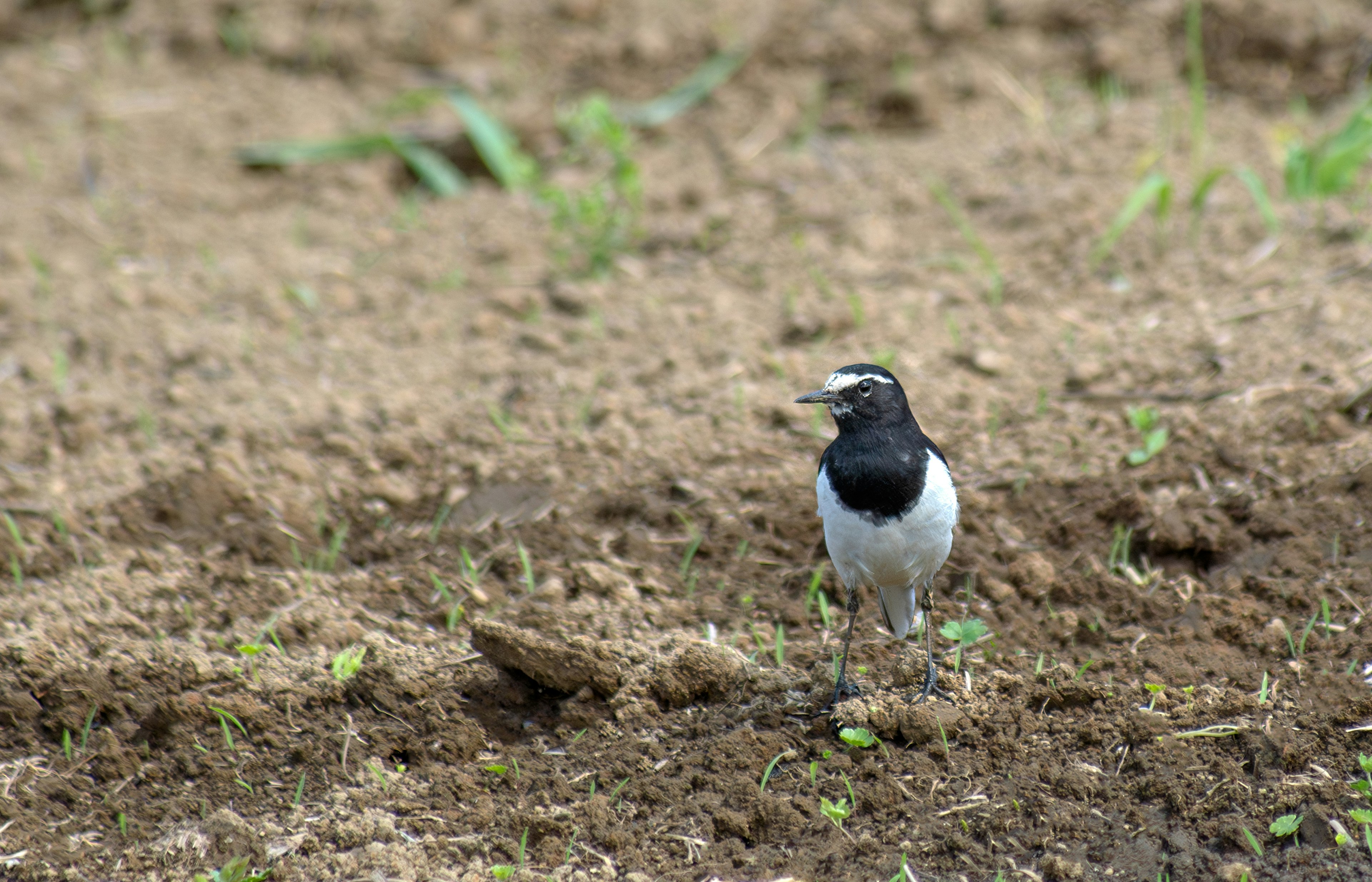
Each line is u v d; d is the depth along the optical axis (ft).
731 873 26.17
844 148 57.47
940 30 61.87
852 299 45.27
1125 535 34.50
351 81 64.49
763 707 30.73
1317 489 34.63
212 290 50.78
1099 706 29.53
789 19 63.93
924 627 32.89
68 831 28.25
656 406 42.39
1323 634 30.58
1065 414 39.65
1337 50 58.29
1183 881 25.09
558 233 53.47
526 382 44.19
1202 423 37.65
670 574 35.65
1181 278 45.29
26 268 51.88
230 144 60.34
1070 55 60.75
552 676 30.99
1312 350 39.60
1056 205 50.19
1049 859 25.64
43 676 31.78
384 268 52.08
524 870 26.45
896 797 27.71
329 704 31.35
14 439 41.91
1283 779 27.02
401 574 36.06
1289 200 48.57
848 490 28.94
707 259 50.90
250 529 37.42
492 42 65.36
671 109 60.80
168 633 33.65
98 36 67.51
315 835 27.81
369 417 42.52
